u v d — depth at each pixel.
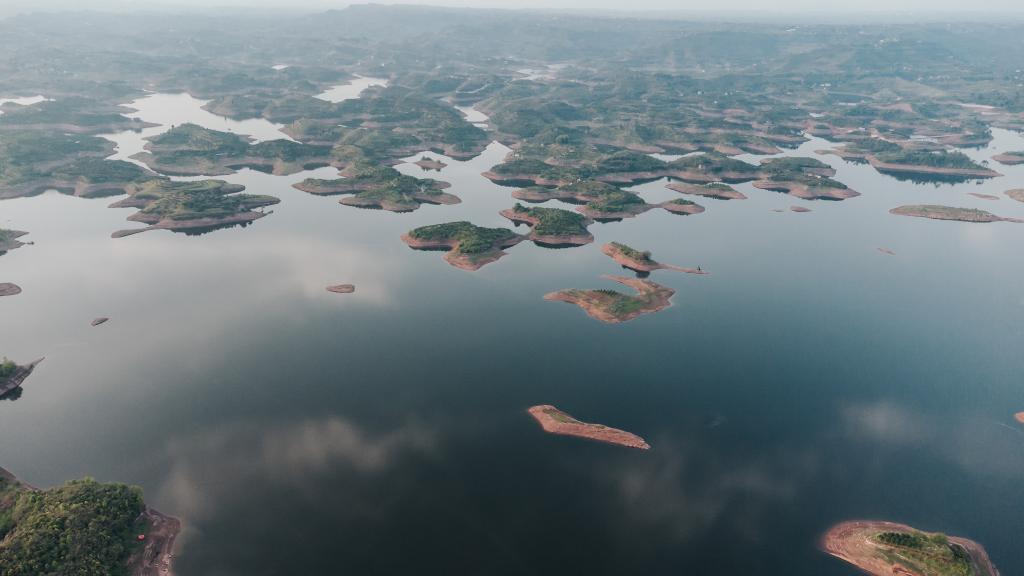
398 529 119.62
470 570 110.56
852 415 162.75
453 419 154.88
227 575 108.56
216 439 146.12
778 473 139.00
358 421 153.50
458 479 133.50
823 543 119.75
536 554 114.44
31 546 102.00
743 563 114.12
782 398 169.12
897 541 115.81
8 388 165.50
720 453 144.88
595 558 114.06
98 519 110.56
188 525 119.69
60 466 137.00
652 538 119.12
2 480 127.06
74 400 161.12
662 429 153.00
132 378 171.75
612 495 130.00
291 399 162.75
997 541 122.44
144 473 134.62
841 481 137.62
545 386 170.88
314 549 114.44
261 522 120.88
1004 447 152.12
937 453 148.88
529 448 144.38
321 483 131.75
